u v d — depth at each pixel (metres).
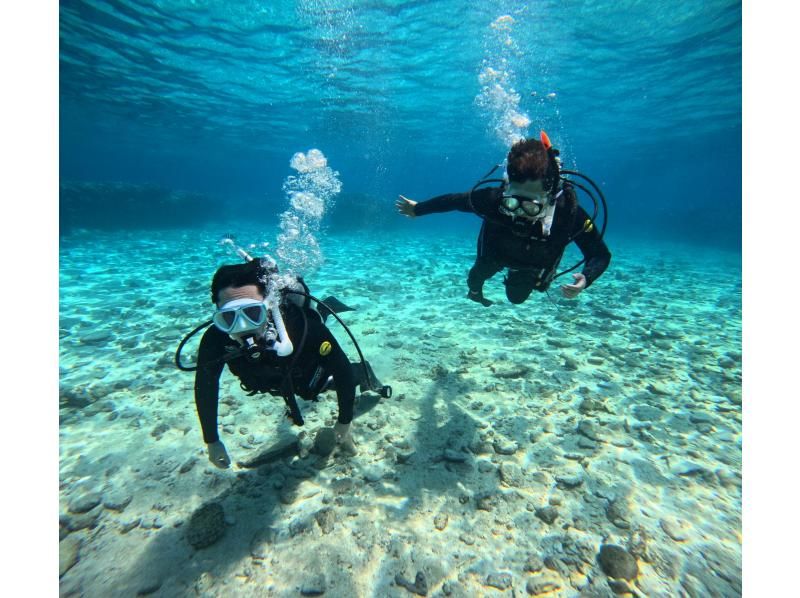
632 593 1.99
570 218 2.46
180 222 25.59
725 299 8.78
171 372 4.48
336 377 2.37
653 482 2.75
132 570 2.09
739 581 2.05
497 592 2.01
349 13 12.78
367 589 2.03
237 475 2.79
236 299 1.90
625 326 6.37
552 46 15.17
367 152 46.19
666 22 13.24
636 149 38.69
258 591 2.01
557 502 2.55
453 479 2.77
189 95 22.14
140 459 2.97
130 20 13.63
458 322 6.36
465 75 18.41
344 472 2.83
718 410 3.72
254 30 14.12
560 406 3.74
